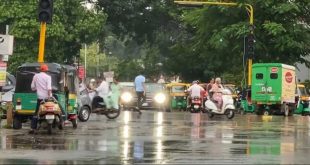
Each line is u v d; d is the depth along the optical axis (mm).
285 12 46656
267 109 41344
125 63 95688
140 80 38750
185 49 63250
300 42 47469
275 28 45625
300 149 16078
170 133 20922
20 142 17328
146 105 45844
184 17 54125
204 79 64375
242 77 49031
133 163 12906
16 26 51781
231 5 45500
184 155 14406
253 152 15234
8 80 29812
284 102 40750
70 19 55219
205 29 50969
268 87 40875
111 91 30828
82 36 56719
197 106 39812
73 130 22094
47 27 51625
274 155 14617
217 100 32406
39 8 23094
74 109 23312
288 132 22219
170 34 67188
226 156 14289
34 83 20547
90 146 16312
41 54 23406
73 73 24375
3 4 52812
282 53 48281
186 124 26141
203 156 14234
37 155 14203
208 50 52281
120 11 63750
